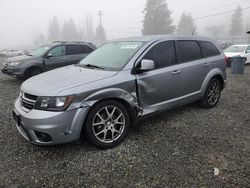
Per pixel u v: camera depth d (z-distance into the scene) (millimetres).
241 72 11680
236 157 3539
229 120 4938
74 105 3375
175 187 2926
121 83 3805
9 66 9195
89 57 4973
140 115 4125
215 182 3000
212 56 5508
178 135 4242
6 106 6027
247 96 6883
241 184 2955
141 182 3018
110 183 3008
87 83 3562
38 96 3410
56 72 4344
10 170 3266
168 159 3500
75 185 2979
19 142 4008
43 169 3287
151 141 4023
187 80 4848
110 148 3803
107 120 3748
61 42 10219
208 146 3859
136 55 4176
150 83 4180
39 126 3285
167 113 5297
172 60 4637
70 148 3795
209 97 5578
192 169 3260
